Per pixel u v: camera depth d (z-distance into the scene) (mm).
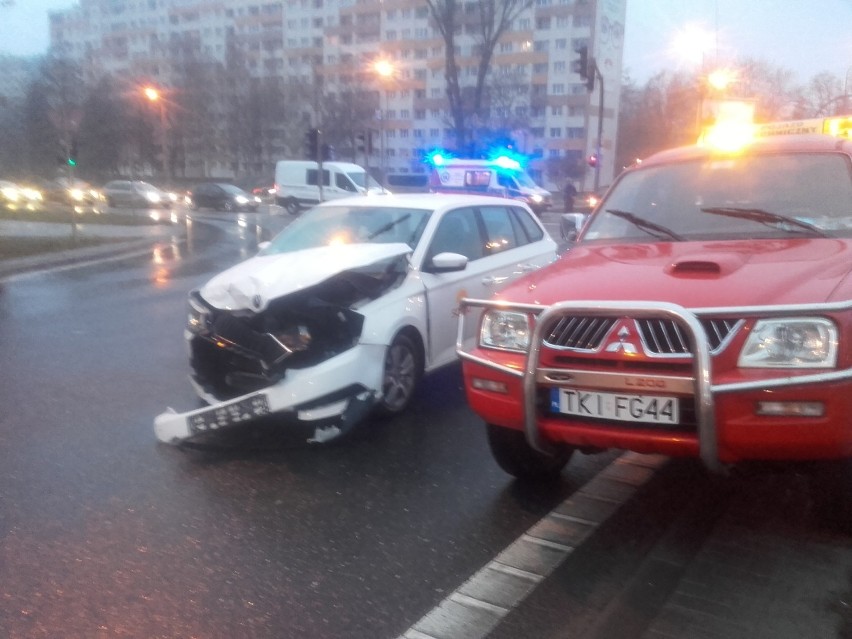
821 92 59938
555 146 84438
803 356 3309
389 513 4469
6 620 3412
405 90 90562
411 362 6219
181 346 8992
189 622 3385
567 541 4082
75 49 116188
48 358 8422
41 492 4781
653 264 4102
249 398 5293
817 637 3111
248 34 101750
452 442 5648
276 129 82312
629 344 3551
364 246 6172
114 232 29219
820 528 3910
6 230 29641
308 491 4789
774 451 3361
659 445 3541
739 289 3553
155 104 78812
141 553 4008
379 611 3455
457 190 32344
